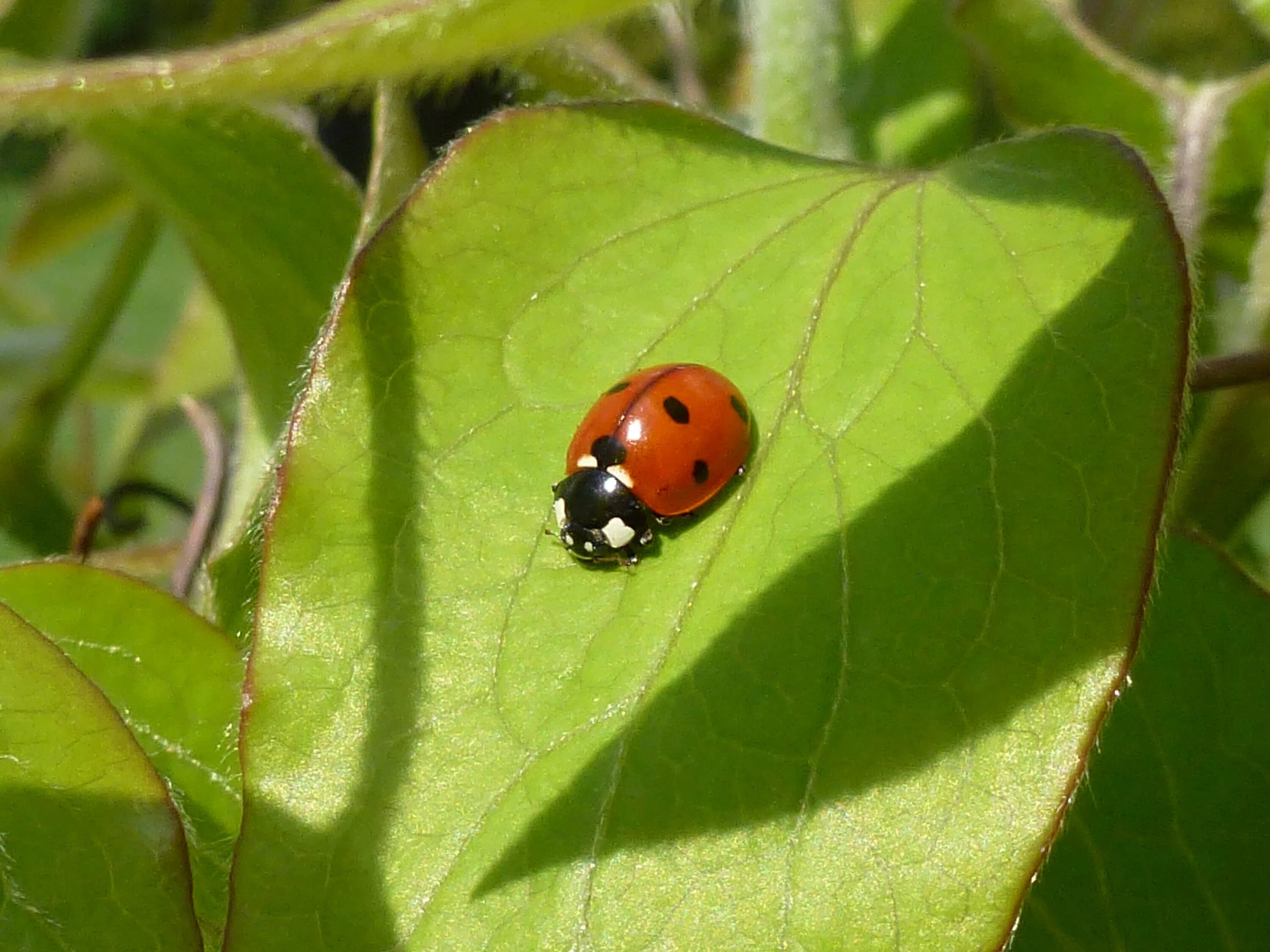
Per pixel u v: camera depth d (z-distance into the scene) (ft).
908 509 0.25
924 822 0.23
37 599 0.27
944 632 0.24
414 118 0.30
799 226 0.27
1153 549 0.24
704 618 0.25
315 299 0.33
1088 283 0.25
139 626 0.27
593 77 0.31
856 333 0.26
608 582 0.25
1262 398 0.31
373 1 0.25
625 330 0.27
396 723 0.24
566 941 0.24
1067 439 0.24
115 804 0.24
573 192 0.27
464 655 0.25
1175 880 0.27
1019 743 0.23
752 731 0.24
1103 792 0.28
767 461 0.26
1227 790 0.27
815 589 0.24
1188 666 0.28
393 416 0.26
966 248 0.26
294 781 0.24
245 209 0.32
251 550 0.29
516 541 0.25
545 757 0.24
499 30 0.25
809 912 0.23
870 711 0.24
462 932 0.24
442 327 0.26
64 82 0.25
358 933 0.24
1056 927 0.27
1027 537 0.24
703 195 0.27
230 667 0.27
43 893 0.23
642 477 0.25
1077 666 0.24
